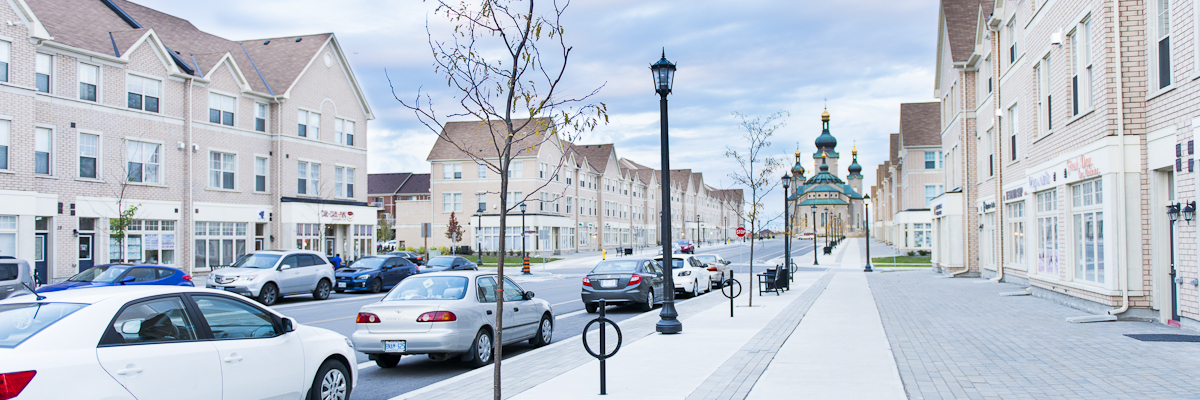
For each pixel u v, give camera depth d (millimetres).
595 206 77062
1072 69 15336
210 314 6109
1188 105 11125
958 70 29531
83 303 5312
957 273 29438
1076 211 15297
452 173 63531
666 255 13148
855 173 154625
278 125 34594
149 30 28594
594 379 8492
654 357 9977
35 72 23891
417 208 64688
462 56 6570
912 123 53094
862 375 8352
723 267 28578
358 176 40219
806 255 65500
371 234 41094
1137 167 12805
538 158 61906
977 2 32094
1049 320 13555
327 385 7176
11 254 23094
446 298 10352
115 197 27312
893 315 15227
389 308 9961
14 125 23078
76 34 26719
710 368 8984
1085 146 14164
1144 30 12719
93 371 4973
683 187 111062
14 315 5227
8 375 4555
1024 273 21406
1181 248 11570
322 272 22969
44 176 24781
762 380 8117
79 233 26078
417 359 11430
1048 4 16719
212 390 5789
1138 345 10055
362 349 9922
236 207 32562
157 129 29062
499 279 5969
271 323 6668
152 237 28781
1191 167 11078
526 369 9625
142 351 5340
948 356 9594
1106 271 13297
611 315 18172
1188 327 11516
